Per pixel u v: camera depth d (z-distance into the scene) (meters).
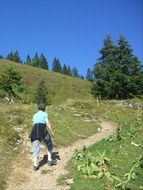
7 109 21.44
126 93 59.97
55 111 24.75
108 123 24.42
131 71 60.34
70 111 26.08
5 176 12.27
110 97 60.25
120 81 59.12
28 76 96.31
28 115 20.38
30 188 11.61
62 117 22.23
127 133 20.59
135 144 17.86
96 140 18.62
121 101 35.84
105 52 61.06
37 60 157.62
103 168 12.88
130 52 60.94
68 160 14.39
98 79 60.62
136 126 24.36
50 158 13.77
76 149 15.20
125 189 11.87
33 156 13.29
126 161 14.76
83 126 21.11
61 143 16.88
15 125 18.30
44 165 13.74
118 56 60.94
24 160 14.17
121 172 13.34
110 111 29.25
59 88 92.88
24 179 12.35
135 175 12.99
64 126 19.80
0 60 103.75
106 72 59.91
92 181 12.17
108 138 18.19
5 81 38.16
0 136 15.69
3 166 13.02
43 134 13.51
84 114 25.72
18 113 20.61
